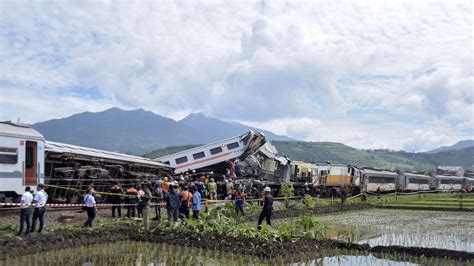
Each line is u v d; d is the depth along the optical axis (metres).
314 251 18.55
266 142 47.09
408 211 41.31
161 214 25.88
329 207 40.09
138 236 19.84
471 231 25.38
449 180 93.25
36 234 17.19
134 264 14.82
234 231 19.50
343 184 61.31
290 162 51.59
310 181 53.66
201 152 43.62
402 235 23.52
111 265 14.55
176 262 15.38
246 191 38.94
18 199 21.83
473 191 98.31
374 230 25.67
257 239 18.58
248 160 44.03
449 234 24.00
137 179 30.86
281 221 28.95
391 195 67.56
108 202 29.84
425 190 86.94
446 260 17.22
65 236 17.86
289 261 16.50
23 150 22.02
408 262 16.80
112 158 31.23
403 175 79.31
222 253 17.30
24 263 14.33
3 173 21.00
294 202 40.88
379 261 16.89
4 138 21.09
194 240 19.00
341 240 20.58
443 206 44.81
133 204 24.28
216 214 24.09
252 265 15.40
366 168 70.31
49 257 15.40
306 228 21.86
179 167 43.12
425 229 26.30
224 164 44.06
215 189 33.16
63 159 26.44
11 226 18.80
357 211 41.19
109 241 19.08
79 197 27.28
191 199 24.36
